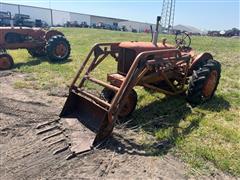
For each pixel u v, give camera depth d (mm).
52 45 9484
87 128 4094
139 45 4504
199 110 4980
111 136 3926
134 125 4375
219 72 5355
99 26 50688
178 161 3416
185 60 4969
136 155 3518
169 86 5324
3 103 5270
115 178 3074
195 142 3814
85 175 3111
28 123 4375
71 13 57062
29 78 7191
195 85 4895
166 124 4398
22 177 3064
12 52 12156
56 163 3318
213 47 16734
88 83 6480
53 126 4223
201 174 3182
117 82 4355
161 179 3080
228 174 3193
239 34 44594
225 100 5602
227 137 3984
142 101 5363
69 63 9352
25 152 3541
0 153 3508
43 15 51438
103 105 3988
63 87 6410
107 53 4820
